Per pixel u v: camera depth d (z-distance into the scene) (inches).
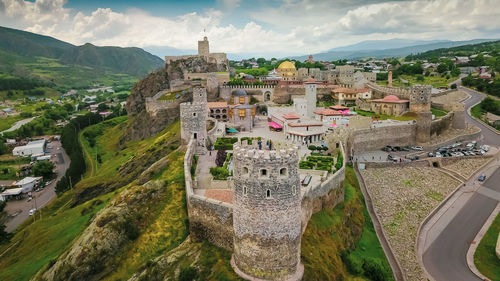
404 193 3742.6
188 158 3088.1
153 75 7844.5
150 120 6461.6
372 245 2935.5
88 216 3400.6
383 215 3395.7
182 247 2269.9
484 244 2901.1
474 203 3590.1
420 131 4877.0
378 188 3786.9
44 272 2532.0
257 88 6875.0
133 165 4512.8
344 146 4010.8
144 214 2684.5
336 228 2664.9
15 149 7406.5
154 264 2137.1
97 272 2357.3
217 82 6619.1
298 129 4192.9
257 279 1680.6
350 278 2341.3
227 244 2124.8
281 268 1665.8
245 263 1708.9
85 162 6176.2
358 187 3725.4
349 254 2573.8
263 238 1632.6
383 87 6850.4
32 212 4628.4
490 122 6166.3
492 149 4877.0
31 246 3191.4
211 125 4820.4
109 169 5137.8
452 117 5551.2
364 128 4564.5
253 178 1595.7
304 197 2402.8
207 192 2605.8
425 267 2672.2
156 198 2795.3
